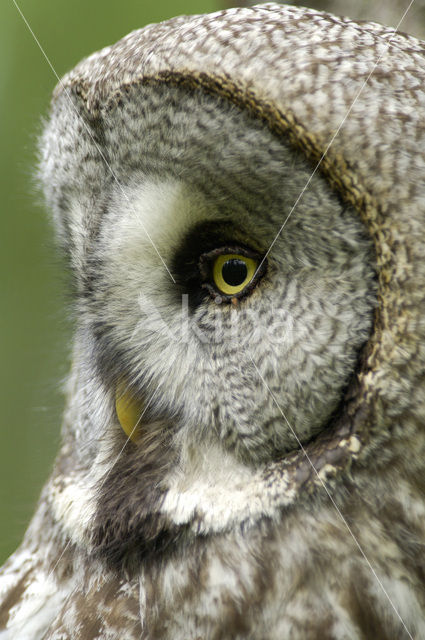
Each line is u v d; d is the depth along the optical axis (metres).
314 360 3.06
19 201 3.58
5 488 3.31
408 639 3.06
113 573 3.10
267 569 3.07
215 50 3.07
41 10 3.60
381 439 3.06
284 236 3.06
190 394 3.09
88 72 3.11
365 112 3.05
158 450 3.10
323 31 3.07
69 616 3.11
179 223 3.08
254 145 3.06
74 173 3.12
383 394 3.05
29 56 3.60
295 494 3.07
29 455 3.25
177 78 3.07
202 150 3.07
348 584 3.06
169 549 3.08
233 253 3.07
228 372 3.07
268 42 3.07
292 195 3.06
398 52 3.07
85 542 3.12
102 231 3.10
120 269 3.10
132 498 3.10
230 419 3.08
